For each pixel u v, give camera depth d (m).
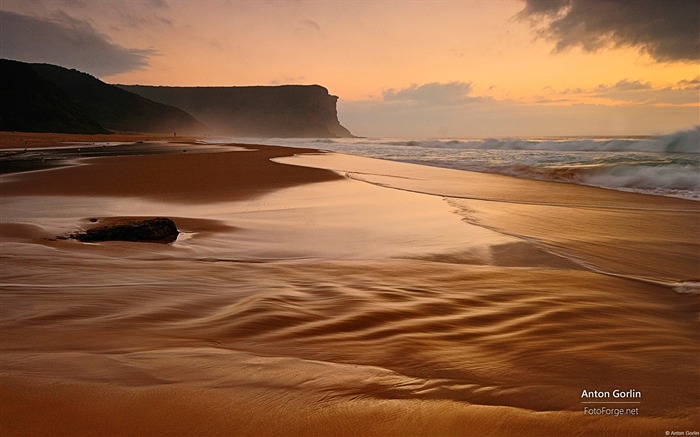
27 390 2.34
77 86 155.25
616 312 4.04
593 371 2.71
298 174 17.38
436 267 5.75
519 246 6.89
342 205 10.79
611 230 8.01
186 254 6.61
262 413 2.14
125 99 164.38
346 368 2.71
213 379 2.50
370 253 6.62
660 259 6.16
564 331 3.52
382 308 4.05
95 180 15.77
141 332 3.39
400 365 2.80
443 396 2.33
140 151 34.00
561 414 2.14
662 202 11.05
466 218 9.12
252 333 3.39
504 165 19.59
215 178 16.25
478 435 1.99
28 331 3.40
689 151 24.81
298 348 3.10
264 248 6.96
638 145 27.61
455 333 3.46
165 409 2.16
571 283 5.03
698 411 2.19
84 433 1.98
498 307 4.14
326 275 5.36
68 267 5.66
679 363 2.85
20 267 5.60
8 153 30.84
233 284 4.95
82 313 3.87
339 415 2.12
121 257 6.31
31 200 11.80
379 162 23.48
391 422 2.07
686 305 4.29
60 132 87.62
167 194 12.73
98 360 2.78
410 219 9.10
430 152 31.14
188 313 3.92
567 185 14.25
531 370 2.72
